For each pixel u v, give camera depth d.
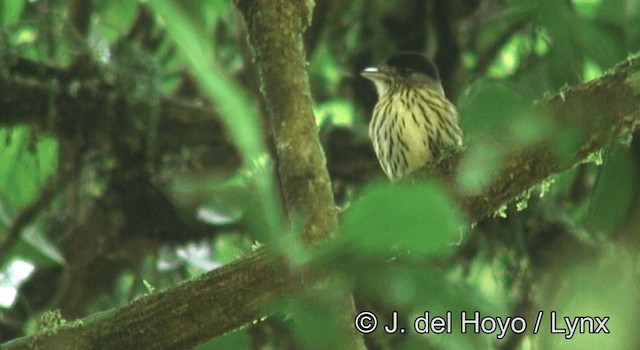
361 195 2.32
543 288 8.03
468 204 4.02
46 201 8.96
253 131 2.21
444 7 9.55
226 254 9.36
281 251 3.09
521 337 7.46
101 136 8.98
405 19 9.67
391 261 2.77
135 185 9.13
